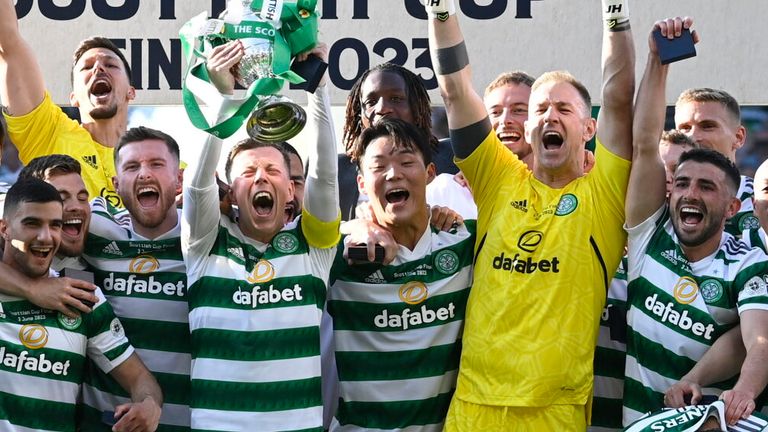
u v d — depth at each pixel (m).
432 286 12.85
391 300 12.85
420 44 17.52
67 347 12.50
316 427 12.50
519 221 12.56
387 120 12.88
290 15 11.10
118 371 12.70
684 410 11.73
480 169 12.88
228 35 11.04
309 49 11.18
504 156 12.97
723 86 17.56
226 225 12.88
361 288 12.88
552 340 12.19
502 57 17.61
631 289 12.67
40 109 14.61
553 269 12.33
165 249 13.18
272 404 12.43
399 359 12.83
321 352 13.70
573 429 12.18
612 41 12.38
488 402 12.21
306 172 16.03
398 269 12.88
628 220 12.54
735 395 11.70
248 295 12.59
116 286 13.06
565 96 12.61
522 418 12.14
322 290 12.77
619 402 13.23
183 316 13.06
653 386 12.46
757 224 14.34
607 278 12.52
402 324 12.83
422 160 12.77
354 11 17.56
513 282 12.37
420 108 13.85
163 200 13.10
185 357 13.05
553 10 17.58
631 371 12.59
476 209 14.25
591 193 12.55
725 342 12.25
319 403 12.57
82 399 13.04
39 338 12.42
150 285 13.07
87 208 13.05
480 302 12.48
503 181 12.84
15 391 12.34
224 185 13.26
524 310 12.29
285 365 12.48
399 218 12.73
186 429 13.02
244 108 10.99
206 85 11.10
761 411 12.43
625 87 12.38
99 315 12.67
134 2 17.59
